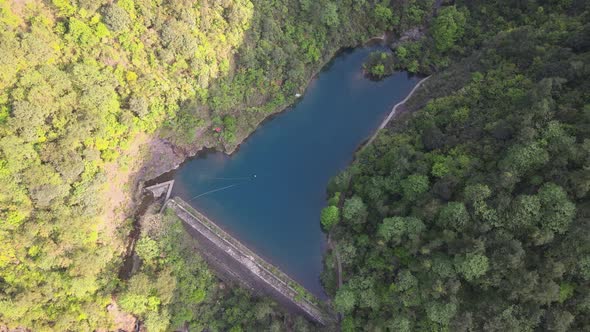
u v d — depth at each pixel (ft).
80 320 174.19
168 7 194.49
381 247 173.78
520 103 170.40
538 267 140.36
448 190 162.91
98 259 180.45
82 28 175.83
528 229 143.23
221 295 198.08
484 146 169.17
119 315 185.88
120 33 187.01
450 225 156.76
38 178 162.91
